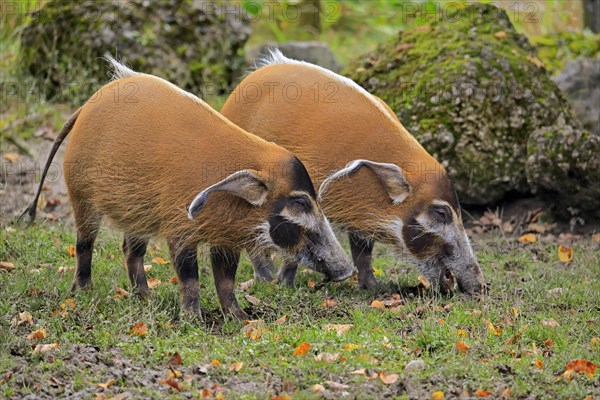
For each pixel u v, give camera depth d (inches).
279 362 800.3
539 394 746.2
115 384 746.2
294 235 911.0
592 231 1307.8
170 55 1630.2
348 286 1082.7
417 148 1042.1
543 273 1120.8
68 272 1041.5
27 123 1513.3
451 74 1358.3
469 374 780.6
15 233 1175.0
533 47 1483.8
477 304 992.2
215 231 895.1
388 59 1433.3
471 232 1325.0
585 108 1537.9
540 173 1300.4
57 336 844.0
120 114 919.7
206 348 826.8
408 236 1031.0
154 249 1177.4
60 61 1603.1
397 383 748.6
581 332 900.6
